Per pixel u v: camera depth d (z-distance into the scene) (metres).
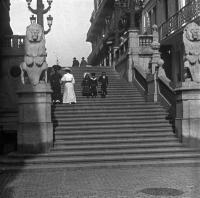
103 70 29.23
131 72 24.78
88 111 18.41
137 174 11.94
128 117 17.75
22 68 15.15
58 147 14.88
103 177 11.54
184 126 15.26
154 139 15.62
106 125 16.98
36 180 11.26
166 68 28.56
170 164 13.37
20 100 14.88
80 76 26.66
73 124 16.83
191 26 15.57
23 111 14.84
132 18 25.77
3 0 24.77
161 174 11.88
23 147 14.68
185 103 15.34
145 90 21.55
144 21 36.28
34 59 15.09
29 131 14.70
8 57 23.38
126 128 16.73
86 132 16.11
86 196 9.05
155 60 22.41
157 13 31.30
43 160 13.58
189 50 15.45
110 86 24.03
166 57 28.69
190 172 12.20
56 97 20.22
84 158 13.88
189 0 24.50
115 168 13.18
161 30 27.91
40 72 15.10
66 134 16.00
